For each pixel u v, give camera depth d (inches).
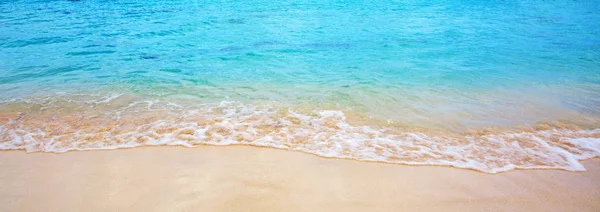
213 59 410.9
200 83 319.6
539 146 198.5
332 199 147.8
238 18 722.2
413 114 245.1
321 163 177.3
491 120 235.5
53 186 155.6
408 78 332.5
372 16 759.7
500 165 177.0
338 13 800.3
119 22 668.1
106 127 220.7
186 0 1030.4
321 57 419.5
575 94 288.7
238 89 301.3
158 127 220.5
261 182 159.8
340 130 218.2
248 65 383.9
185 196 148.6
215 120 232.2
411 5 941.2
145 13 784.3
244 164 175.6
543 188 157.1
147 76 341.4
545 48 473.1
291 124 226.7
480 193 153.0
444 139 207.5
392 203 145.7
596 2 1018.7
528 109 255.8
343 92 290.5
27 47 465.4
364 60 405.1
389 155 186.5
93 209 140.1
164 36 548.1
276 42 507.8
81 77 336.8
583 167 174.9
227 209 140.6
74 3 956.0
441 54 436.1
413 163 178.2
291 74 348.2
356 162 178.7
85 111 248.8
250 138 205.3
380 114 244.7
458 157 185.5
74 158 180.7
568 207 144.6
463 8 890.1
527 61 402.9
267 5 924.0
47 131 214.5
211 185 156.8
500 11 842.8
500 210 142.3
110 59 410.0
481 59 412.2
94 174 165.2
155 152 187.3
